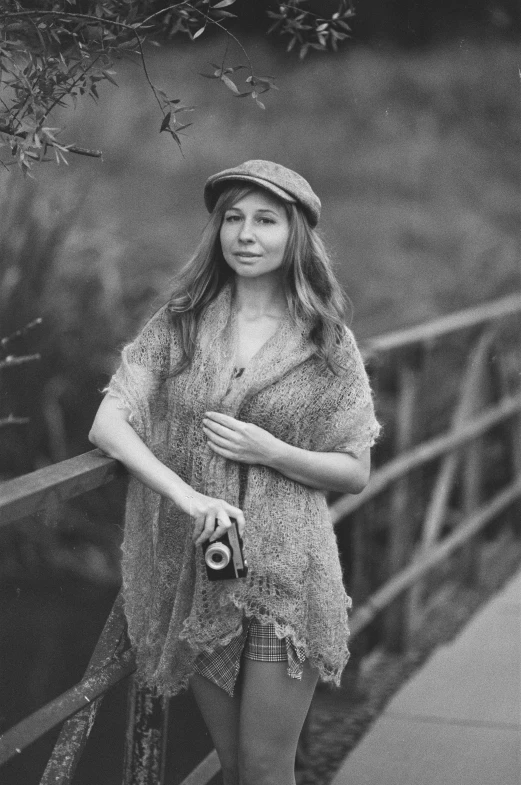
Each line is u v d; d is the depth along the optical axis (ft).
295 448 9.07
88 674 9.46
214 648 9.07
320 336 9.25
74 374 24.67
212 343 9.25
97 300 25.41
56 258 24.98
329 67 55.67
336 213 47.70
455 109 54.44
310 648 9.16
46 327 24.36
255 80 9.92
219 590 8.96
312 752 15.17
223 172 9.30
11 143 9.23
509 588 21.85
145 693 10.11
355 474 9.36
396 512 19.54
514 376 28.22
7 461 24.31
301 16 11.14
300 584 9.04
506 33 54.49
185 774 15.08
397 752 14.40
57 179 29.35
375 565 22.81
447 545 21.12
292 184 9.21
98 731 16.75
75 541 24.04
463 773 13.80
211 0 12.56
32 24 9.22
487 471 27.96
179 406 9.27
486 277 38.34
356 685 16.89
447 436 21.53
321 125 53.47
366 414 9.37
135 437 9.16
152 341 9.45
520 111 54.39
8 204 24.39
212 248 9.54
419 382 21.86
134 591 9.42
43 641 21.27
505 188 50.57
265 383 9.09
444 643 19.65
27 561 23.70
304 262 9.37
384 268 40.22
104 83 42.70
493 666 17.56
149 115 49.11
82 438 24.70
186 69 52.75
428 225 45.39
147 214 41.73
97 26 9.74
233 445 8.95
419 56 55.36
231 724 9.60
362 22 53.21
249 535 8.96
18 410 24.13
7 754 7.79
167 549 9.34
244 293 9.52
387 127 54.08
